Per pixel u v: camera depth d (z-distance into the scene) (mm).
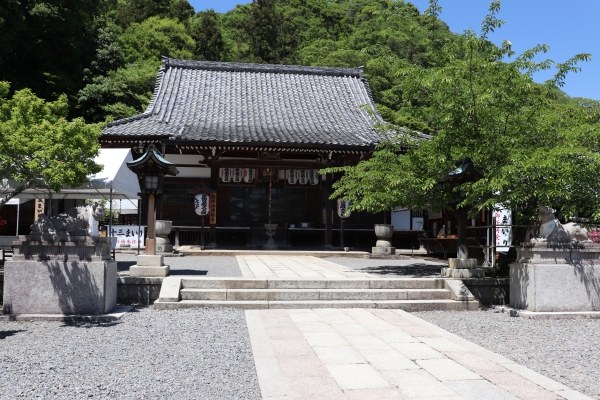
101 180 10023
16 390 3947
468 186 8656
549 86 9531
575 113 9719
